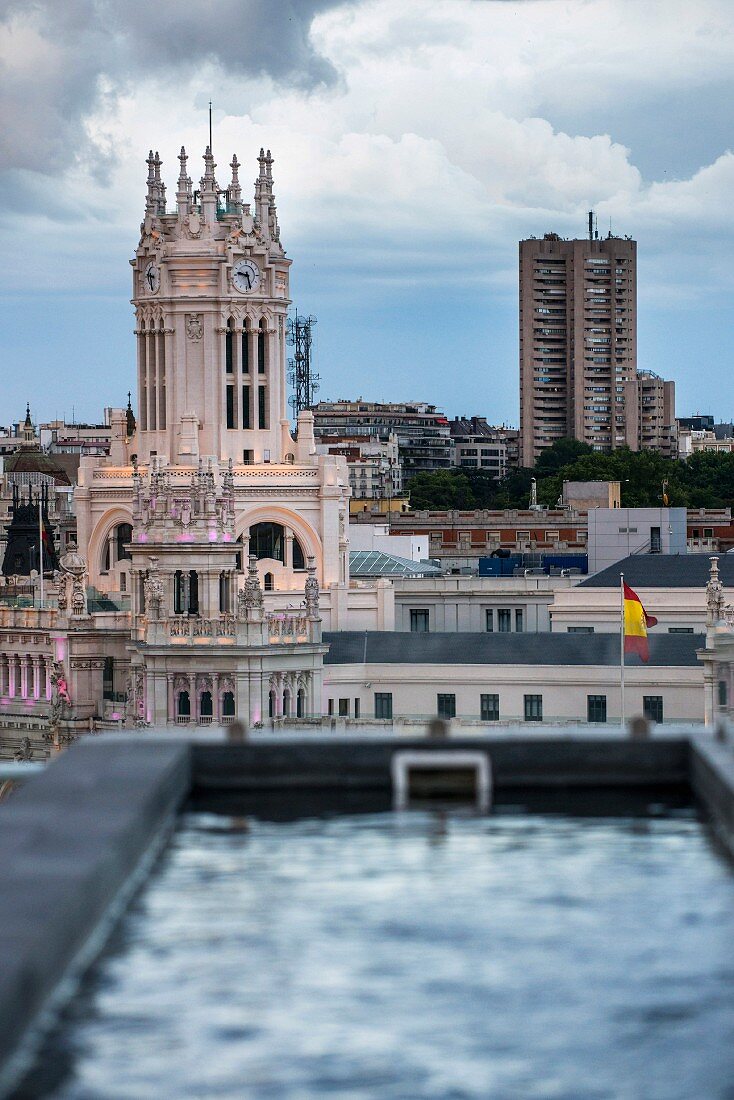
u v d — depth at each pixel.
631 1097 41.38
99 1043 43.12
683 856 53.69
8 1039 41.47
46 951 43.66
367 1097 41.38
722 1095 41.41
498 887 51.09
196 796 61.88
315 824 57.78
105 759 59.66
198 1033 43.50
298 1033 43.50
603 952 46.84
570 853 54.06
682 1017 44.03
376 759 62.34
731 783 55.44
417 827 57.34
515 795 61.88
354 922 48.72
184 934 48.03
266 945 47.41
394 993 45.06
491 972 45.97
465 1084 41.75
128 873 50.88
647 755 62.41
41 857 48.72
